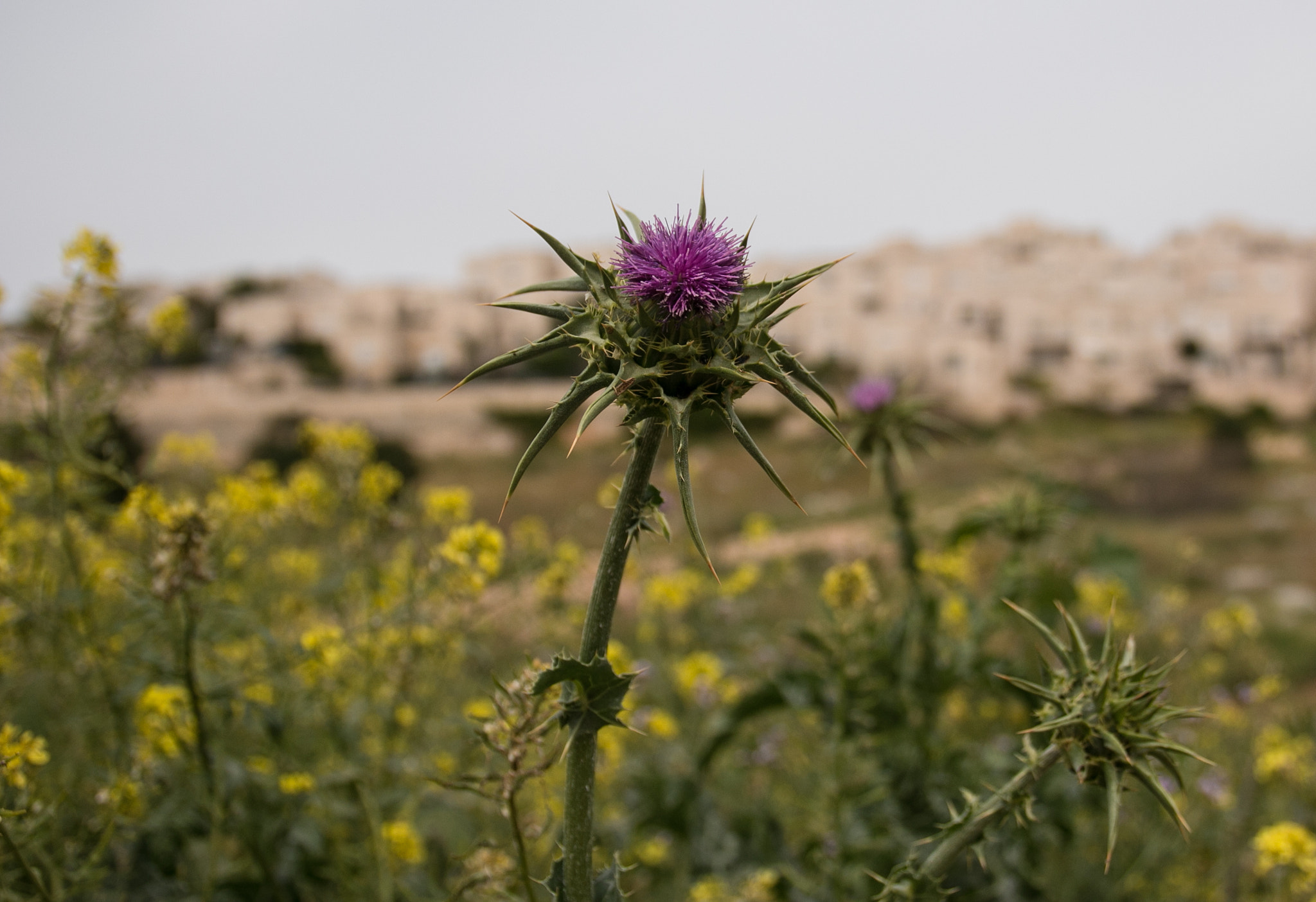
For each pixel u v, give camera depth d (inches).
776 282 109.7
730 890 204.5
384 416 2336.4
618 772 253.3
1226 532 1375.5
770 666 275.4
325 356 3144.7
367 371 3070.9
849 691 195.0
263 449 2170.3
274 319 3144.7
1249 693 326.6
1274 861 189.0
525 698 117.2
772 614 447.8
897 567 294.8
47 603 172.7
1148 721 103.7
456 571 203.5
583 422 93.0
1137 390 2763.3
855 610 209.0
